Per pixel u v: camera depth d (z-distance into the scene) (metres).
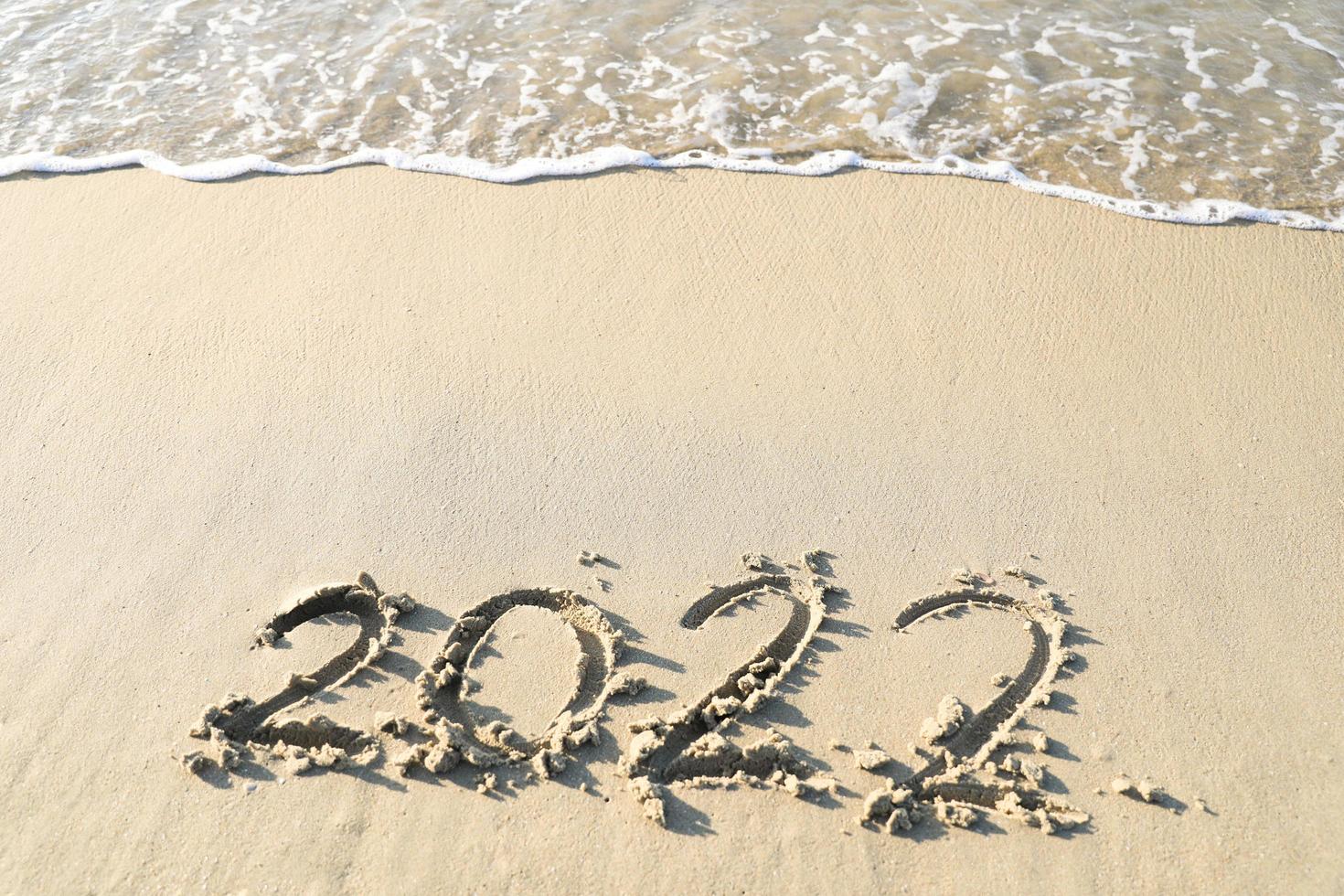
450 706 3.19
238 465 3.94
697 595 3.52
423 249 4.90
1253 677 3.24
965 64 6.06
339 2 6.87
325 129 5.72
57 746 3.05
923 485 3.86
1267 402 4.15
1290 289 4.62
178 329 4.50
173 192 5.27
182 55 6.39
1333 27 6.28
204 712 3.12
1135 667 3.28
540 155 5.48
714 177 5.29
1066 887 2.73
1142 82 5.88
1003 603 3.48
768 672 3.29
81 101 5.99
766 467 3.93
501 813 2.89
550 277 4.74
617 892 2.72
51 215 5.14
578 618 3.46
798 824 2.87
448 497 3.82
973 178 5.27
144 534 3.70
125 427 4.09
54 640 3.35
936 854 2.80
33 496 3.83
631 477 3.89
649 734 3.07
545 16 6.65
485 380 4.26
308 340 4.44
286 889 2.72
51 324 4.53
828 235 4.95
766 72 6.06
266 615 3.43
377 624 3.42
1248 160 5.34
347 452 3.98
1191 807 2.90
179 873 2.76
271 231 5.01
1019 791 2.96
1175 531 3.69
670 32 6.46
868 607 3.47
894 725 3.13
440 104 5.90
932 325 4.49
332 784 2.95
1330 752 3.03
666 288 4.68
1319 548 3.62
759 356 4.37
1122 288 4.65
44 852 2.80
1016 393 4.20
